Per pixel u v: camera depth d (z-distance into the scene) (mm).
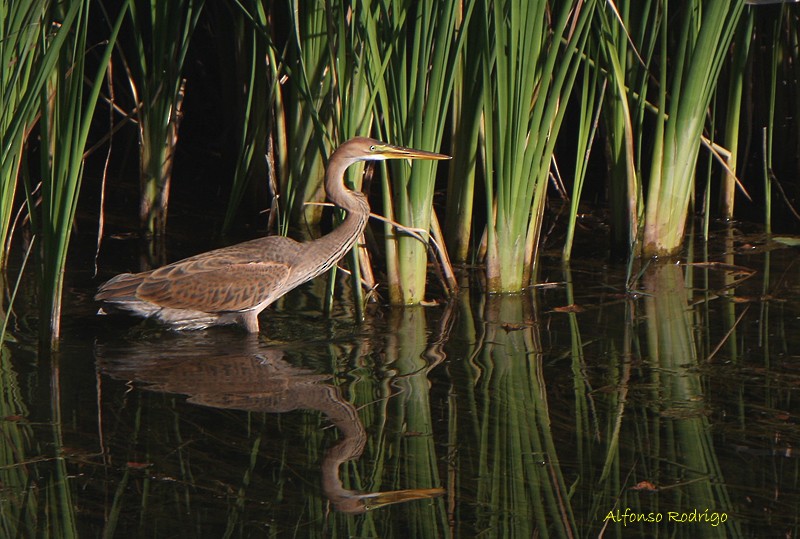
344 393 9406
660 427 8531
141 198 15609
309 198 16219
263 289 11664
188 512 7184
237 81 17609
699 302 12078
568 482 7656
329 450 8172
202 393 9391
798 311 11570
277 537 6863
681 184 13914
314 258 12055
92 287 12906
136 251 14609
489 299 12492
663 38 13062
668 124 13594
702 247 14680
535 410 8945
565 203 17719
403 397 9281
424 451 8172
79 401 9141
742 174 17234
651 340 10727
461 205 14211
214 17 20031
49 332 10516
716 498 7359
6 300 12156
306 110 15609
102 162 20016
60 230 10125
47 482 7609
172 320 11617
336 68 11852
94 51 19797
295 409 9008
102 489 7500
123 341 11062
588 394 9273
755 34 17703
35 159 18000
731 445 8164
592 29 13391
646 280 13109
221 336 11391
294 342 11047
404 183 11867
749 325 11109
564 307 12023
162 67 14961
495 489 7574
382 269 13992
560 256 14469
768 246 14625
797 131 17047
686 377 9625
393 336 11148
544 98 11805
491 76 11977
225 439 8367
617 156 14078
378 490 7555
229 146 19906
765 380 9484
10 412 8852
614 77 13297
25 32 9812
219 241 15250
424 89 11352
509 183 12180
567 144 21344
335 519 7109
